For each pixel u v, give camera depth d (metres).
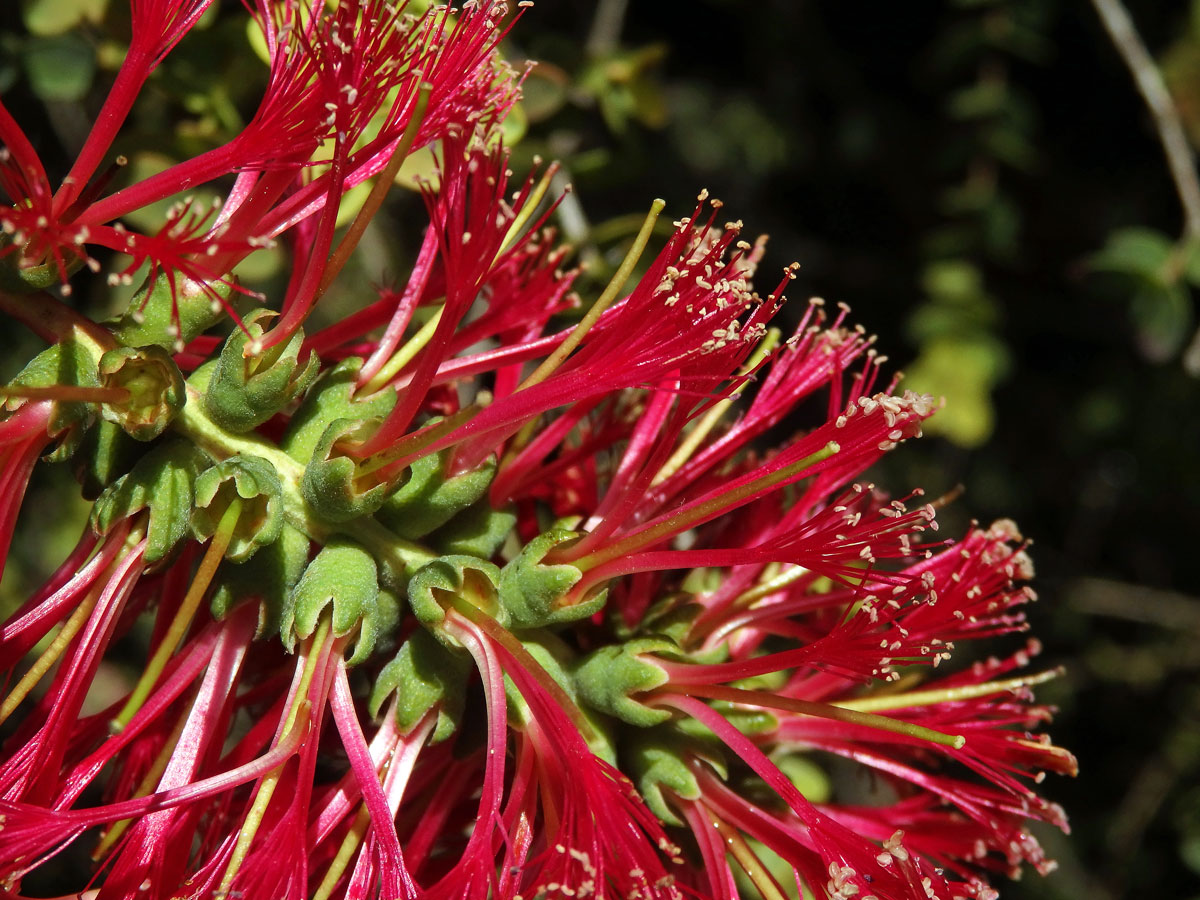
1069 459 0.26
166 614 0.09
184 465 0.08
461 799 0.09
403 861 0.08
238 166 0.08
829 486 0.09
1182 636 0.26
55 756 0.08
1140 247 0.17
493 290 0.09
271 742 0.09
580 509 0.10
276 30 0.08
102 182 0.08
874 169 0.25
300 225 0.09
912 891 0.08
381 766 0.08
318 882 0.08
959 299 0.21
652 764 0.08
